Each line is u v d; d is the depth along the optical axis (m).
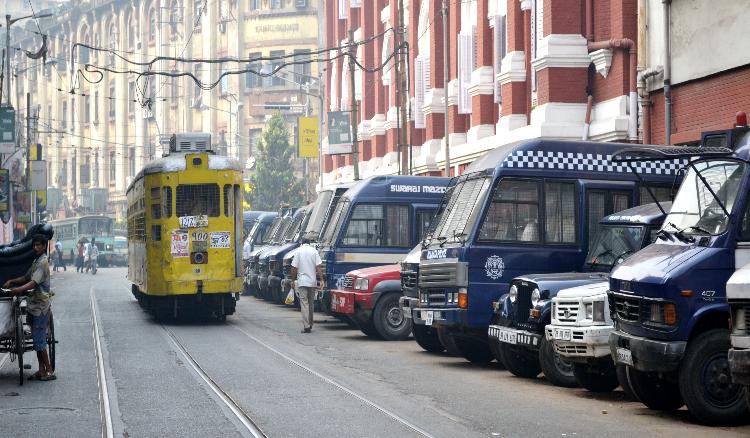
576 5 59.81
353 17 125.06
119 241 188.00
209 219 55.38
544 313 31.45
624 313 27.05
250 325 55.72
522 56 69.62
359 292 47.16
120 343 45.81
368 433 23.86
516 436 23.38
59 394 30.88
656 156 27.61
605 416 26.31
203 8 190.12
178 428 24.95
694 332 25.73
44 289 33.47
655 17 50.72
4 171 92.25
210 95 196.88
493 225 36.31
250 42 192.00
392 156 104.56
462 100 80.56
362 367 36.81
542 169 36.78
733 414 25.17
